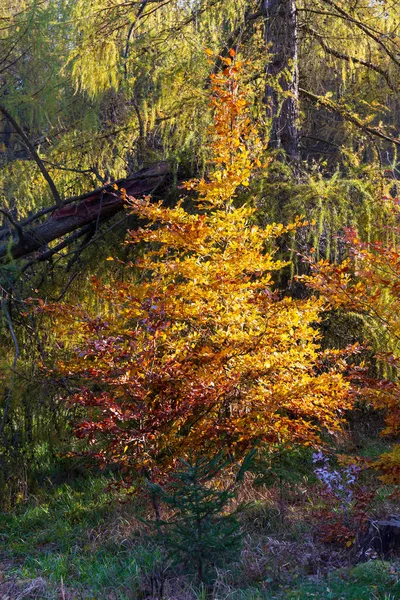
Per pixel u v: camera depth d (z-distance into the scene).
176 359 5.79
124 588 4.64
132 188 8.45
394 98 10.07
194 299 5.95
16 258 8.38
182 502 4.41
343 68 9.49
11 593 4.69
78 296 8.55
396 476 4.91
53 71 7.37
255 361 5.93
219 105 6.18
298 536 5.40
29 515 6.76
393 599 3.92
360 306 5.05
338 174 7.66
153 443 5.75
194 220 5.92
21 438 7.54
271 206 7.57
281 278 7.95
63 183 8.89
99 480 7.44
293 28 8.70
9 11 8.13
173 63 7.74
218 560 4.53
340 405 6.04
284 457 6.67
